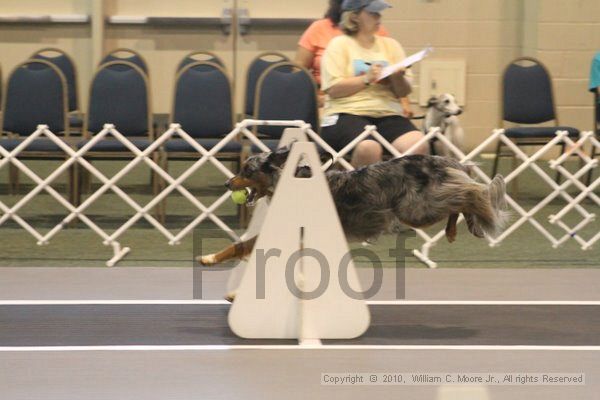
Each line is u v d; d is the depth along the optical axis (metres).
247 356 6.05
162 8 15.79
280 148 6.86
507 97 12.23
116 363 5.88
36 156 9.95
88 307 7.22
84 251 9.20
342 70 9.27
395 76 9.27
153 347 6.22
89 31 15.72
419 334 6.62
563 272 8.60
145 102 10.40
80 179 11.06
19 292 7.65
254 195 6.75
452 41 15.31
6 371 5.71
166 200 11.71
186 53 15.88
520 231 10.41
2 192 12.07
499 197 6.54
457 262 8.97
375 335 6.59
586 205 11.77
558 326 6.87
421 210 6.45
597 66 12.32
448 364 5.95
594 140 9.60
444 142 9.34
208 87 10.34
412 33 15.25
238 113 15.77
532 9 15.00
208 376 5.65
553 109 12.32
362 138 9.02
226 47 15.91
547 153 14.52
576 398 5.36
